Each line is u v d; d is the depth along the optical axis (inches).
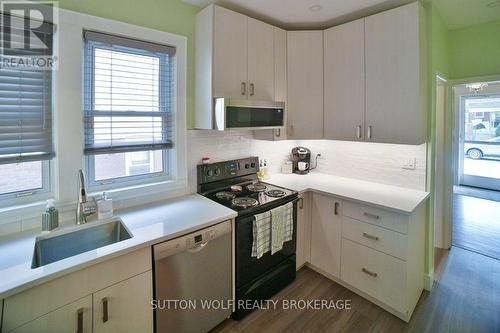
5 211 59.9
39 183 67.1
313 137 106.1
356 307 85.7
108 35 71.0
